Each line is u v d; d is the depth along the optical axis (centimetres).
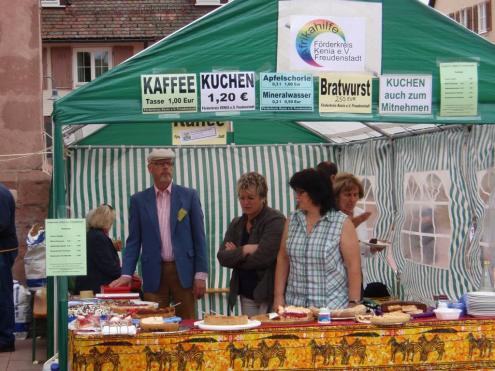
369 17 569
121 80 544
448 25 574
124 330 527
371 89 568
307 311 552
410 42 571
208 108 552
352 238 577
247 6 558
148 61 548
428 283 823
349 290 578
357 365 541
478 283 721
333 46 564
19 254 1062
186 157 998
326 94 562
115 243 881
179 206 723
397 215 902
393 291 905
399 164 895
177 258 720
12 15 1092
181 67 550
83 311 608
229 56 555
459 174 761
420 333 550
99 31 3331
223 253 643
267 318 563
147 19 3378
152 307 634
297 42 560
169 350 528
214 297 962
